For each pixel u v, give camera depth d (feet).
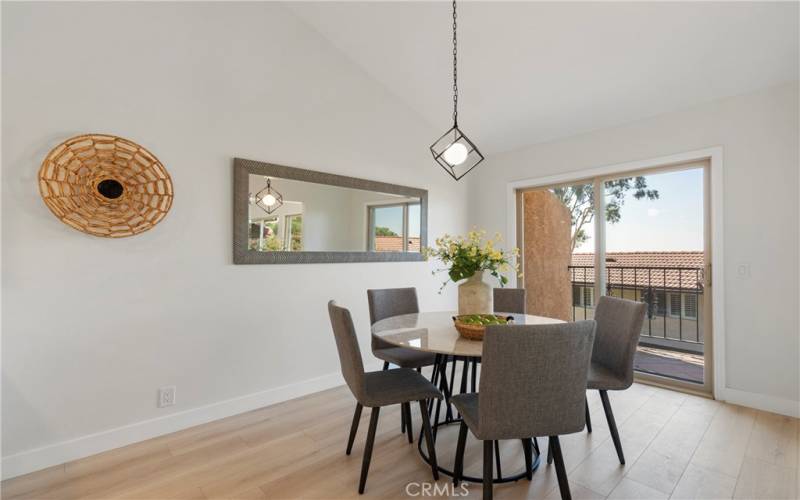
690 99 9.70
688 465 6.54
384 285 12.07
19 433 6.38
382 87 12.03
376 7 9.35
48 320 6.64
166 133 7.89
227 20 8.80
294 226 9.93
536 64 9.84
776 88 8.65
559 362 4.74
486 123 12.82
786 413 8.48
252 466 6.59
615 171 11.37
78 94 6.88
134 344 7.52
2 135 6.25
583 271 12.46
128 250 7.46
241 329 8.99
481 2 8.50
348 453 6.98
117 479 6.22
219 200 8.64
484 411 4.76
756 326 8.90
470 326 6.10
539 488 5.96
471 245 7.40
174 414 7.98
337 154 10.87
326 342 10.57
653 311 11.05
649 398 9.59
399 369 7.36
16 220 6.36
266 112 9.43
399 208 12.49
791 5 7.00
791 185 8.47
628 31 8.29
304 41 10.18
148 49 7.66
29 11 6.46
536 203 13.88
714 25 7.70
